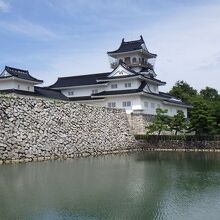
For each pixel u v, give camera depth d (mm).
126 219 13234
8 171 22734
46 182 19391
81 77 57406
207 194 17281
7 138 27000
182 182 20438
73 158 32719
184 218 13445
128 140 44375
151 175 22906
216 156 36750
